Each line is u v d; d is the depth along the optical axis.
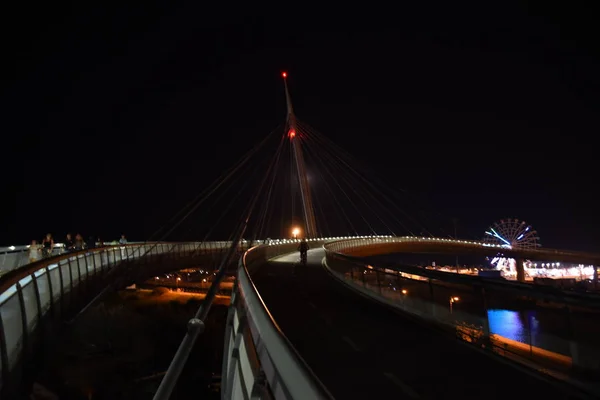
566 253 75.25
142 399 24.69
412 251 77.56
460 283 9.33
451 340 8.89
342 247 48.69
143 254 32.84
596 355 5.99
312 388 2.97
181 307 51.75
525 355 7.37
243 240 55.97
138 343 30.23
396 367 7.05
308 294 15.89
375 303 13.84
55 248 29.28
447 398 5.66
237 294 8.78
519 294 7.48
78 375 22.00
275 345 4.12
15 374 9.17
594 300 5.90
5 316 8.77
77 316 18.27
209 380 33.91
